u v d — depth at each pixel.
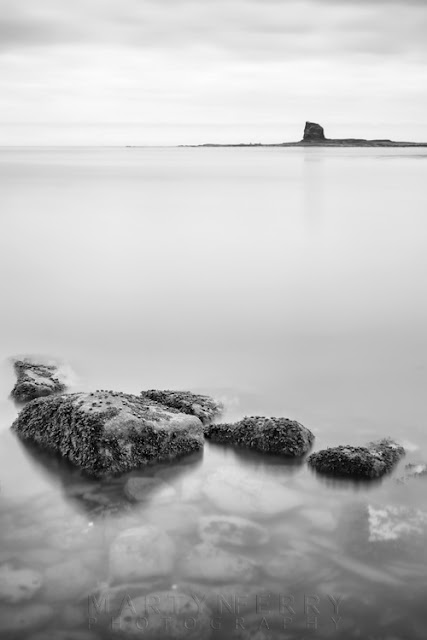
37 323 13.05
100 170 83.69
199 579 4.90
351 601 4.73
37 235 26.11
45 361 9.95
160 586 4.82
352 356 10.85
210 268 19.36
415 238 24.73
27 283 17.23
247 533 5.45
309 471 6.68
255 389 9.16
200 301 15.11
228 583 4.87
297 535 5.44
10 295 15.77
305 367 10.27
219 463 6.85
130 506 5.89
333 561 5.12
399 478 6.46
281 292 16.08
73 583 4.83
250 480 6.39
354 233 26.14
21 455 6.96
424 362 10.51
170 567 5.00
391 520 5.70
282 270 18.98
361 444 7.30
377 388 9.23
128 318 13.48
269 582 4.89
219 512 5.78
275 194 44.88
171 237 25.61
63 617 4.54
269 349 11.24
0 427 7.71
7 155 197.25
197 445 7.13
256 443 7.15
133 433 6.78
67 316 13.67
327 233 26.20
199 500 6.00
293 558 5.13
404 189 48.03
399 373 9.92
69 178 63.88
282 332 12.42
